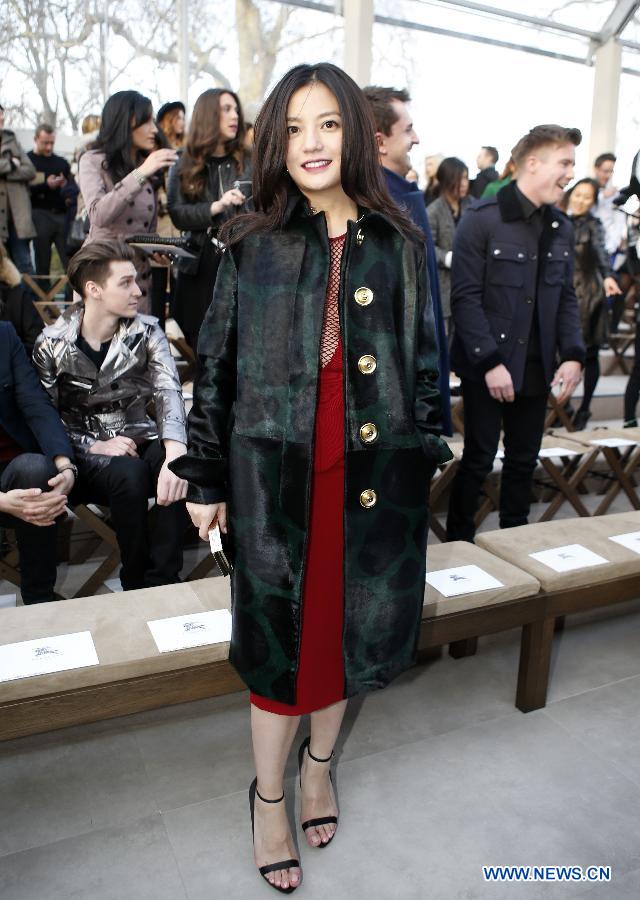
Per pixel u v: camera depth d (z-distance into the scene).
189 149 3.25
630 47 9.27
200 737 2.11
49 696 1.59
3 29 6.78
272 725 1.52
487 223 2.80
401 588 1.50
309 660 1.48
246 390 1.38
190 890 1.57
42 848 1.68
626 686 2.40
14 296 3.07
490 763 1.99
